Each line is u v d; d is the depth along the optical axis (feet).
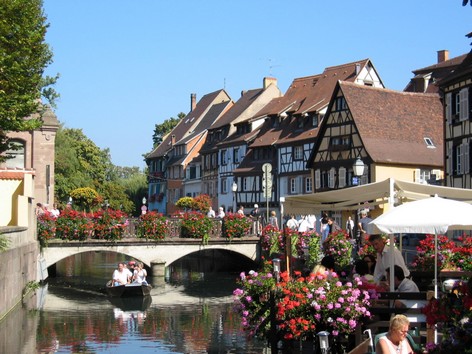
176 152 287.89
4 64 74.13
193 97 312.09
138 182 326.24
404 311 36.70
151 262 115.34
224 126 246.68
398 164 156.66
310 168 177.17
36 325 68.95
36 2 80.28
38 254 103.50
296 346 41.16
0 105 73.05
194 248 118.73
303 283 39.91
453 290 29.22
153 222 114.73
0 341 60.23
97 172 284.41
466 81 125.70
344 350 39.88
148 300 91.15
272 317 40.73
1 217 96.48
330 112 170.30
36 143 138.41
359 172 73.51
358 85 168.14
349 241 83.41
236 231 120.57
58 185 203.82
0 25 74.18
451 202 37.24
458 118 128.36
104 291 100.48
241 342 59.36
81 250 109.70
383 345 28.17
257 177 213.05
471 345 25.22
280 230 116.26
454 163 129.80
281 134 205.87
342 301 37.50
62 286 106.52
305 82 214.90
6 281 69.72
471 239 59.77
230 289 105.09
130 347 57.88
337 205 56.49
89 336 63.10
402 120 166.81
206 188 255.70
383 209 147.95
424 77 187.52
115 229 111.34
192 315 76.95
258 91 249.34
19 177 97.30
